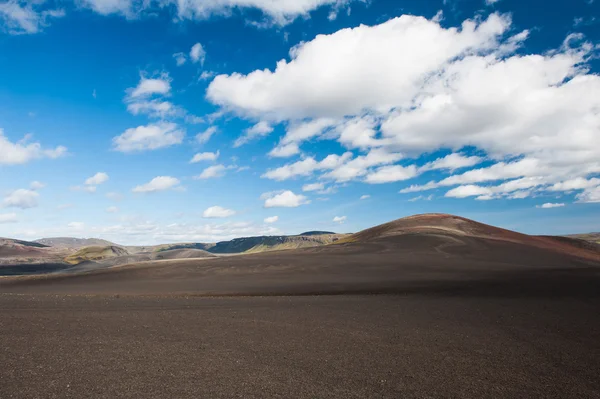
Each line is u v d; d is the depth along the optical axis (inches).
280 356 464.1
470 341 541.6
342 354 474.3
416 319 710.5
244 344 523.2
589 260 2822.3
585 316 721.6
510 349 499.8
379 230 4279.0
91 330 613.3
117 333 591.8
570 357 464.4
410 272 1916.8
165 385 362.0
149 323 675.4
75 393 339.9
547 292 1059.3
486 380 383.9
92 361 438.6
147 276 2090.3
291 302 978.1
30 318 723.4
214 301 1019.3
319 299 1045.8
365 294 1185.4
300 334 585.9
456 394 346.9
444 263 2283.5
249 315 764.0
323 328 631.2
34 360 440.5
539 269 1961.1
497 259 2554.1
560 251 3159.5
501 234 3831.2
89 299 1087.0
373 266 2170.3
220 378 382.6
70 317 740.7
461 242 3142.2
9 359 443.5
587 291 1052.5
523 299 948.0
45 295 1226.6
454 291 1163.9
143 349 494.9
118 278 2043.6
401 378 387.2
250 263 2374.5
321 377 388.2
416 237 3312.0
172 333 592.7
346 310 826.2
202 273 2114.9
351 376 392.2
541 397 342.6
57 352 476.7
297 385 364.8
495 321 684.7
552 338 558.3
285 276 1903.3
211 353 477.1
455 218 4372.5
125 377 383.6
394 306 879.1
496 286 1244.5
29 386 355.9
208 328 631.8
